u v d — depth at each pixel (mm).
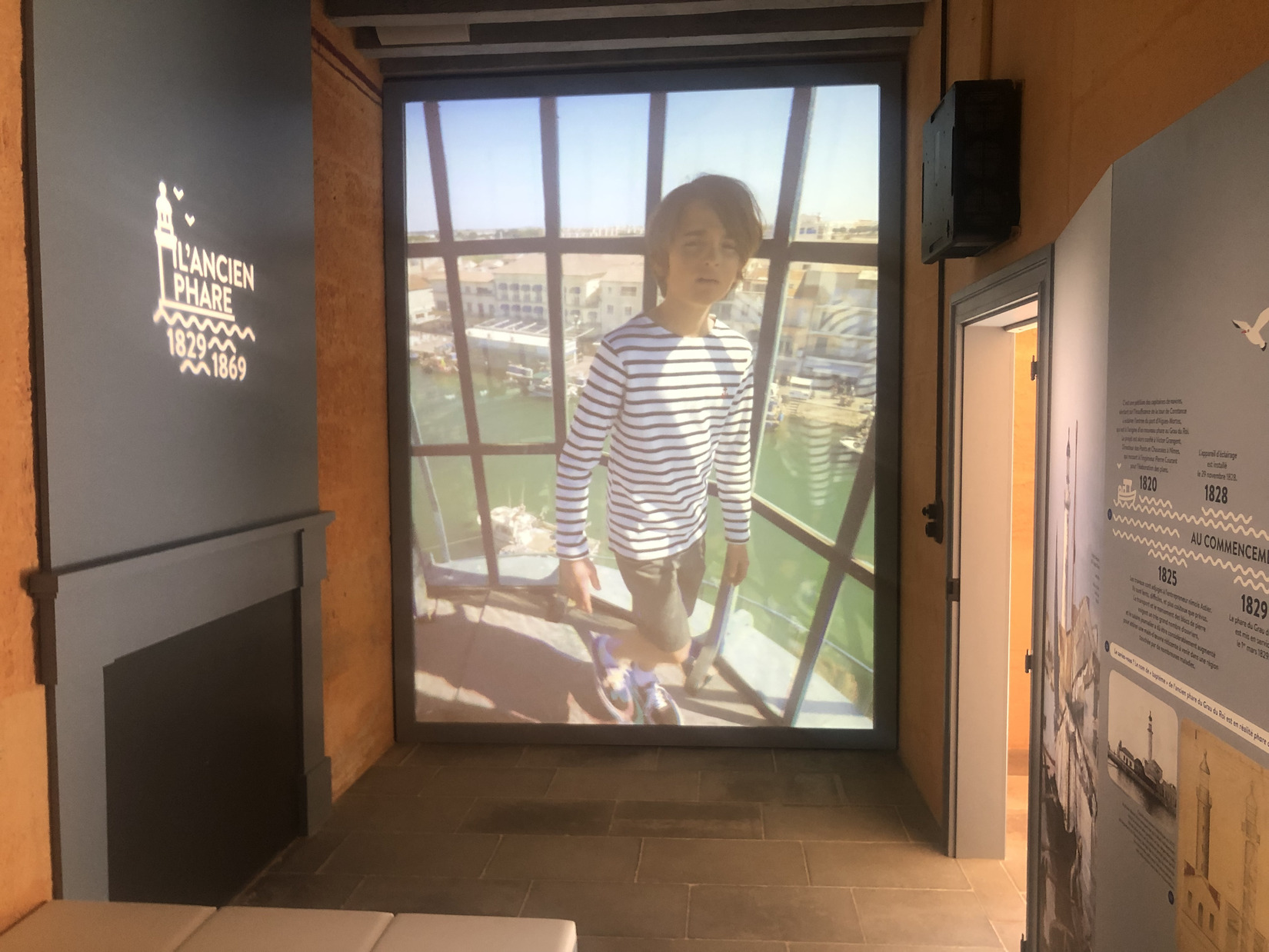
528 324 4461
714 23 4043
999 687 3301
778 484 4402
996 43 2867
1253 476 1168
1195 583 1332
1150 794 1507
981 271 3016
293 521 3246
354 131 4117
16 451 1990
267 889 3102
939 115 2854
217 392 2812
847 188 4281
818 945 2760
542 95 4395
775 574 4430
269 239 3158
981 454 3262
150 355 2459
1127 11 1797
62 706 2096
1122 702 1643
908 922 2885
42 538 2059
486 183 4441
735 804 3811
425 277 4480
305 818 3510
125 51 2346
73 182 2137
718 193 4340
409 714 4602
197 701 2789
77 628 2133
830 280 4309
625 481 4465
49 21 2051
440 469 4539
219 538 2752
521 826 3613
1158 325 1480
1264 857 1122
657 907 2990
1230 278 1236
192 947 1871
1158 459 1476
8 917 1951
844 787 3986
